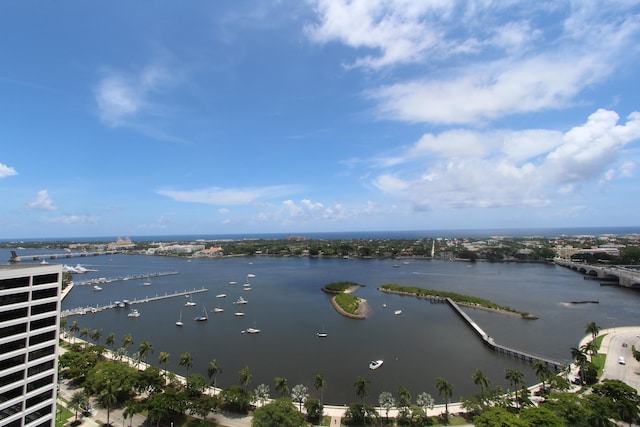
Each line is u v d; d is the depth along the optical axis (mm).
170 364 162750
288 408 103375
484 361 164875
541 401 120250
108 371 126188
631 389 107812
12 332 89750
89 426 108438
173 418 112188
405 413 109875
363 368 157125
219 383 142125
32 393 93188
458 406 120562
